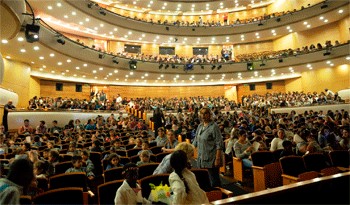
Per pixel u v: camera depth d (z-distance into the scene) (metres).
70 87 19.73
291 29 21.17
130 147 7.22
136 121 13.88
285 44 22.77
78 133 9.77
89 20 17.91
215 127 3.62
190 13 25.81
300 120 9.48
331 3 17.98
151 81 23.23
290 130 7.89
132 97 22.67
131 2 23.05
